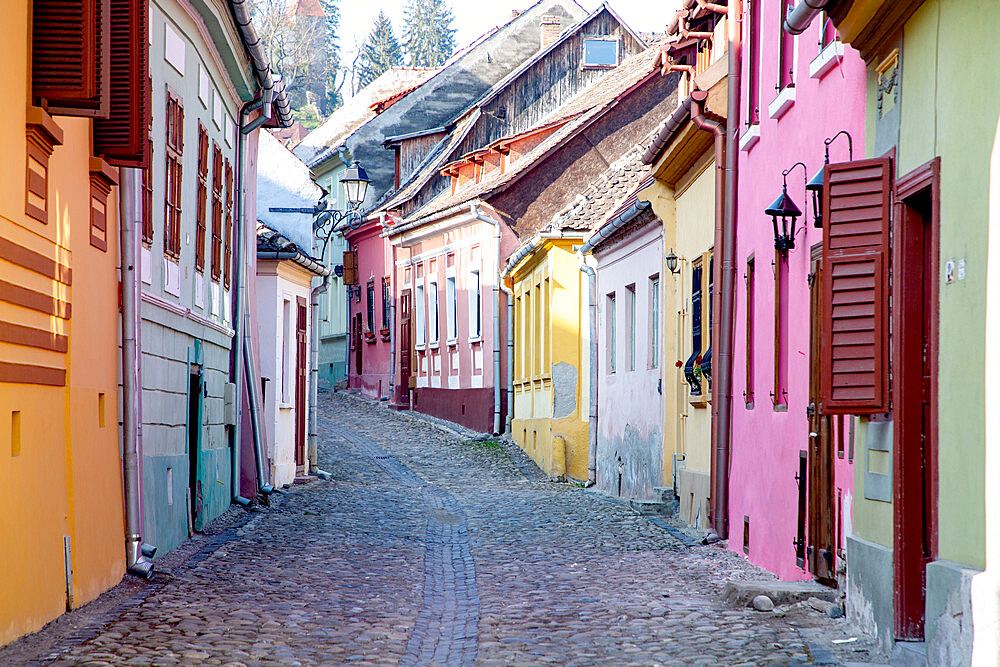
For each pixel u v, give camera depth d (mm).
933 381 7387
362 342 46938
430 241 39125
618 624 9578
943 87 7285
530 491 23797
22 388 8281
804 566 11000
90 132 10008
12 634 7977
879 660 7844
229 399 17938
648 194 19125
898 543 7789
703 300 16688
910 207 7957
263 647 8516
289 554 13797
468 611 10711
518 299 32781
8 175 7914
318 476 24984
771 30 12930
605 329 24656
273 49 90125
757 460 13320
